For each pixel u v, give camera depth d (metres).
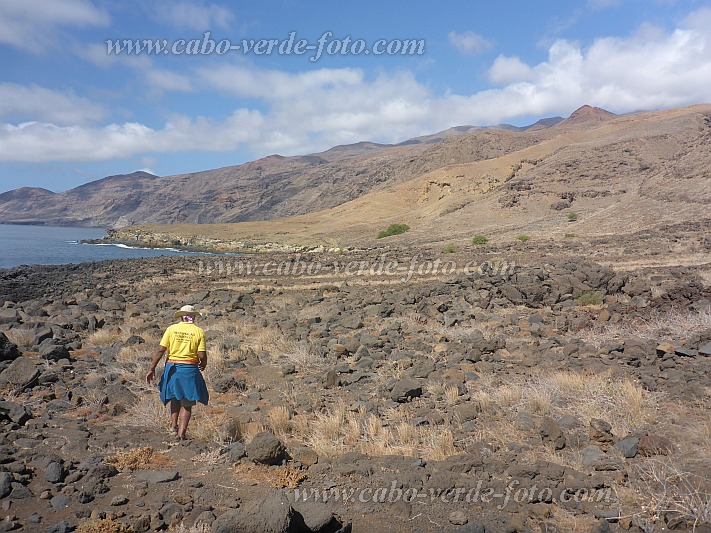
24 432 6.80
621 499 5.25
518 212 68.44
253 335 14.45
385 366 10.79
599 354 10.51
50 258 62.06
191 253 71.38
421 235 63.62
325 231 85.00
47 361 10.93
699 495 5.12
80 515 4.88
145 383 9.64
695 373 8.96
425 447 6.65
